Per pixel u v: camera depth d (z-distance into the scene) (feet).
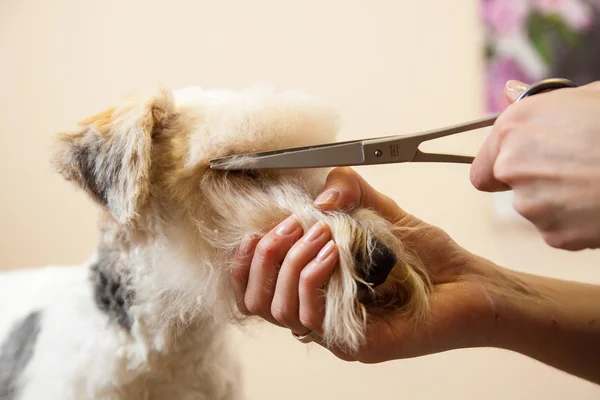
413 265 2.74
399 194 5.32
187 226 2.83
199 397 3.34
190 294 2.97
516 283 3.02
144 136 2.68
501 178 1.96
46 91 5.76
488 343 2.90
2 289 4.21
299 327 2.50
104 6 5.68
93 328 3.18
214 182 2.73
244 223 2.66
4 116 5.82
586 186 1.81
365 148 2.40
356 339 2.30
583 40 5.05
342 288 2.32
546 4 5.08
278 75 5.47
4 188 5.82
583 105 1.85
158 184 2.84
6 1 5.79
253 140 2.65
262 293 2.51
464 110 5.25
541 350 2.97
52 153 3.00
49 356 3.21
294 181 2.80
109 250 3.21
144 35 5.63
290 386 5.29
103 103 5.68
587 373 2.99
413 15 5.30
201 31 5.56
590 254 5.20
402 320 2.48
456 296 2.78
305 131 2.76
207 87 5.55
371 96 5.36
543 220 1.94
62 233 5.72
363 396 5.26
